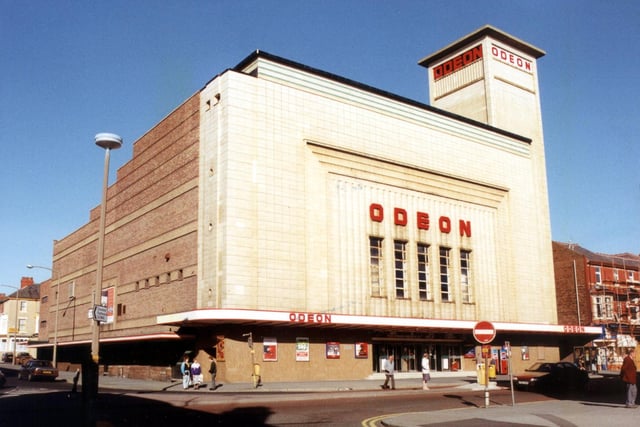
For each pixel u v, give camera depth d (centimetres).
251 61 4147
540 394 2897
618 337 6506
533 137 6159
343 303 4131
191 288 4112
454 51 6372
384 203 4541
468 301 5012
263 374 3672
